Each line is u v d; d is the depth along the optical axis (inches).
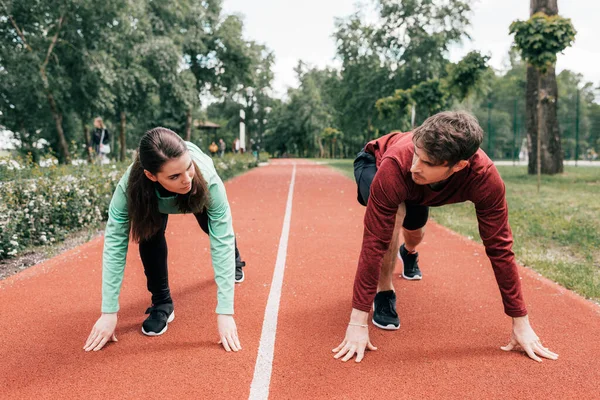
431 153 80.2
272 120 2787.9
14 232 194.5
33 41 671.1
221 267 103.0
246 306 131.9
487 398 84.7
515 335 101.8
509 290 99.5
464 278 157.8
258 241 220.4
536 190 435.5
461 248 203.6
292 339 109.4
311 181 609.6
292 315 124.8
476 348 104.8
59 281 154.7
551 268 167.9
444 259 183.9
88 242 214.7
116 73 747.4
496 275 99.9
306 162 1534.2
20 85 681.0
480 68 684.7
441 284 151.2
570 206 320.2
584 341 108.5
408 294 141.4
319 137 2615.7
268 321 120.5
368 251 96.7
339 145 2645.2
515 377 92.0
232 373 93.3
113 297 104.1
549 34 401.7
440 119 81.7
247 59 1096.2
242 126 1090.1
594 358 100.0
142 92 857.5
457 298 137.8
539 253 190.2
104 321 104.4
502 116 2113.7
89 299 137.6
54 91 681.6
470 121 81.7
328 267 173.2
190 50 1029.2
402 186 92.9
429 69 1121.4
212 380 90.7
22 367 96.2
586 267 167.9
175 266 173.8
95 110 764.0
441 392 86.7
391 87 1193.4
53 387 88.5
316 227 257.3
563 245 207.3
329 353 102.2
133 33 772.0
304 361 98.4
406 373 93.6
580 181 531.5
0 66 684.7
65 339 109.7
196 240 221.3
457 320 121.1
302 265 176.2
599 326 117.0
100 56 681.6
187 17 1010.7
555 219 265.3
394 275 160.6
